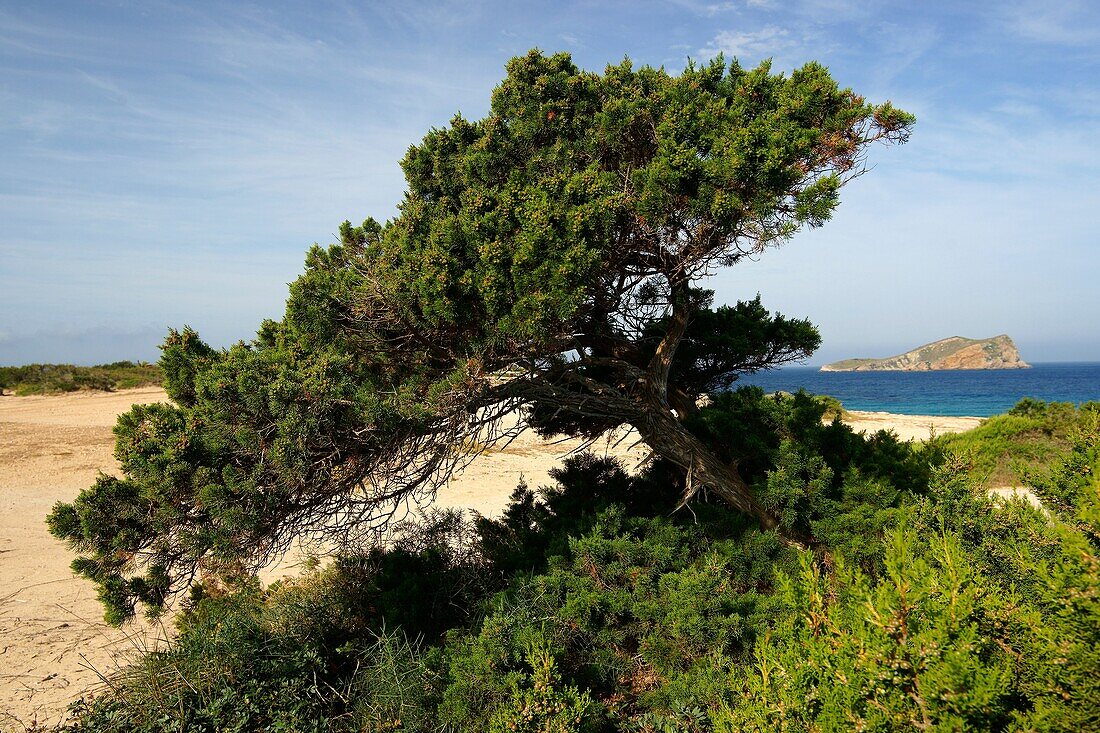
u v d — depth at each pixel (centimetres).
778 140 466
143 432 422
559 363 587
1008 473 1175
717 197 465
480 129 615
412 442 480
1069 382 11125
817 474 623
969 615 258
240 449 424
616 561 559
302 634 525
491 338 475
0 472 1598
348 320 508
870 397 7081
